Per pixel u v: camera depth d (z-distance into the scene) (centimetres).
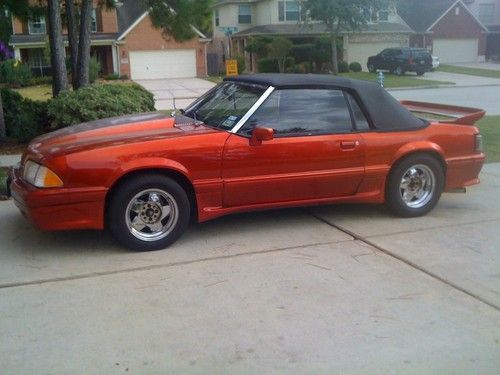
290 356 350
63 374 332
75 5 1458
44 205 489
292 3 4000
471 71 3778
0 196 693
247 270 482
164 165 511
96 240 555
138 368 338
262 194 559
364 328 384
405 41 4253
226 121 562
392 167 606
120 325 389
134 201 514
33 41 3550
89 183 494
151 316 401
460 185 646
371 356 350
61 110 1017
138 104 1067
